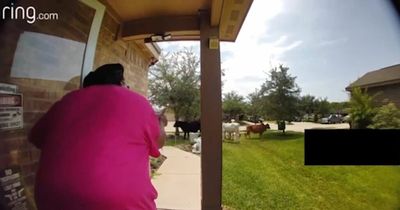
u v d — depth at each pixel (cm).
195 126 1504
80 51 237
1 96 149
